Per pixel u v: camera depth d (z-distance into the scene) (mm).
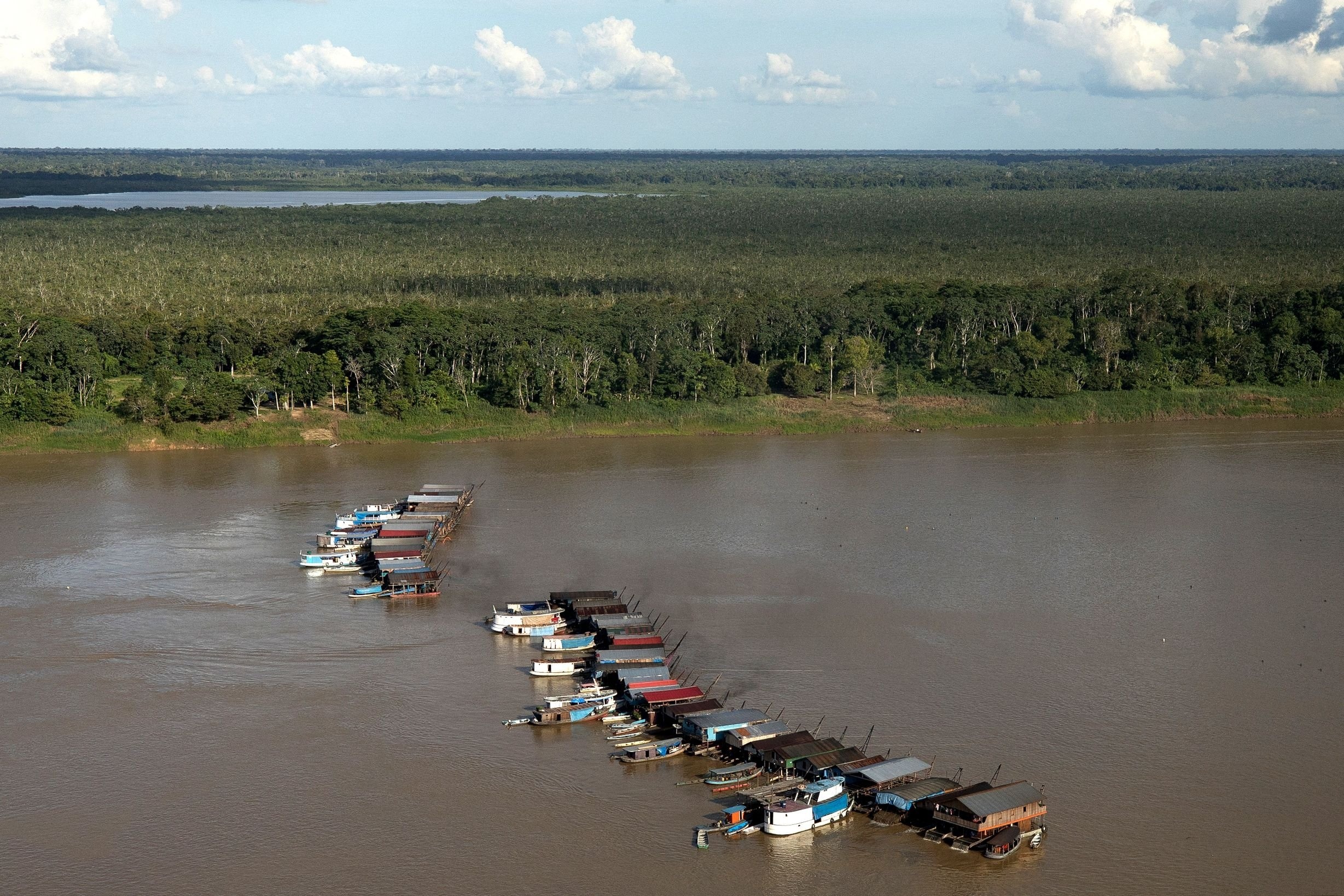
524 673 125625
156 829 97000
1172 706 117062
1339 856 93125
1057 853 93750
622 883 90938
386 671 125625
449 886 90438
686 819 99250
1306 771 105125
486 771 106125
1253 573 153750
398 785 103688
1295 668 125500
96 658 127688
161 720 114438
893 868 92812
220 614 139875
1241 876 90875
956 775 103562
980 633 134500
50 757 107625
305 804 100688
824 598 145000
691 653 128625
